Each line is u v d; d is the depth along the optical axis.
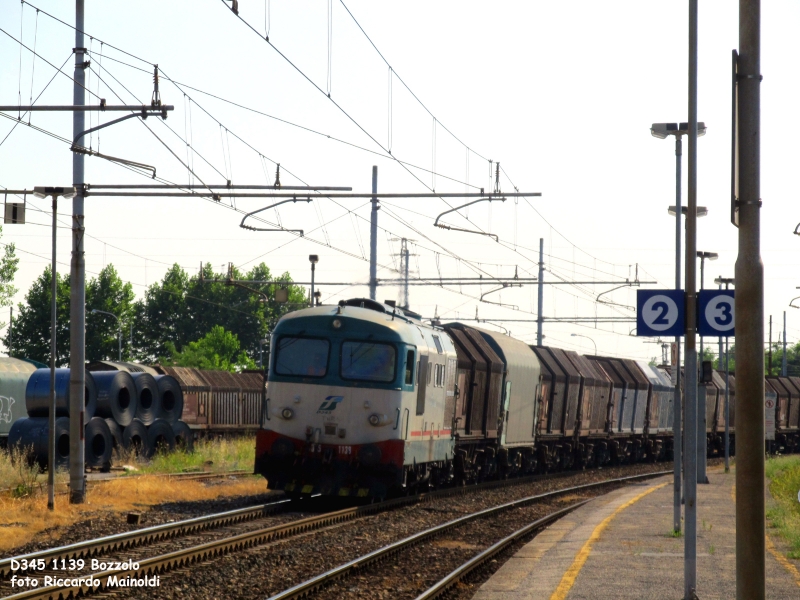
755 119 14.16
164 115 32.75
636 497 46.56
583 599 20.33
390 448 39.09
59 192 34.09
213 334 180.00
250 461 64.06
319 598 21.84
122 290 179.25
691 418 20.28
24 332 166.50
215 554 26.36
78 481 36.44
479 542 32.16
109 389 57.91
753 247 14.04
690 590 19.83
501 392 56.62
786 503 44.31
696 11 20.78
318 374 39.81
